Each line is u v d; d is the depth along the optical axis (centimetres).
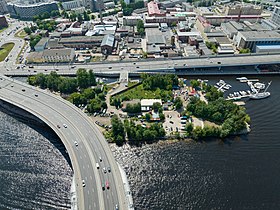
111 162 18625
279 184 18525
